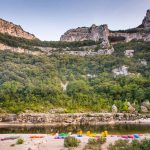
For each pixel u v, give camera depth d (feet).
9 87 629.10
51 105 587.68
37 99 602.44
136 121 529.04
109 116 548.72
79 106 597.93
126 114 557.74
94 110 583.58
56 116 533.96
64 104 599.16
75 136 324.80
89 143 285.23
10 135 347.77
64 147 276.00
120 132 390.21
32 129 442.50
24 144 289.33
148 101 615.98
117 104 605.73
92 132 395.75
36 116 526.16
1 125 490.49
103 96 646.74
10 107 550.36
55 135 342.44
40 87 645.92
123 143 271.90
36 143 292.81
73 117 538.06
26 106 567.18
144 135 331.57
